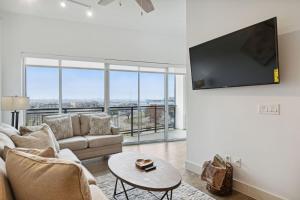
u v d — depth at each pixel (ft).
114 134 14.30
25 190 3.28
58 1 12.33
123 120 18.17
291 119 6.95
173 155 14.52
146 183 6.06
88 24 16.26
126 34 17.69
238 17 8.66
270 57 7.04
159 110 19.69
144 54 18.42
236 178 8.84
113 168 7.21
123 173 6.77
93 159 13.60
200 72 10.21
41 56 14.89
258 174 7.98
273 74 7.00
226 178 8.40
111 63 17.20
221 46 8.95
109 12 13.93
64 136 12.86
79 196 3.11
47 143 8.38
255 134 8.06
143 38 18.35
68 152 9.33
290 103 6.97
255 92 8.04
